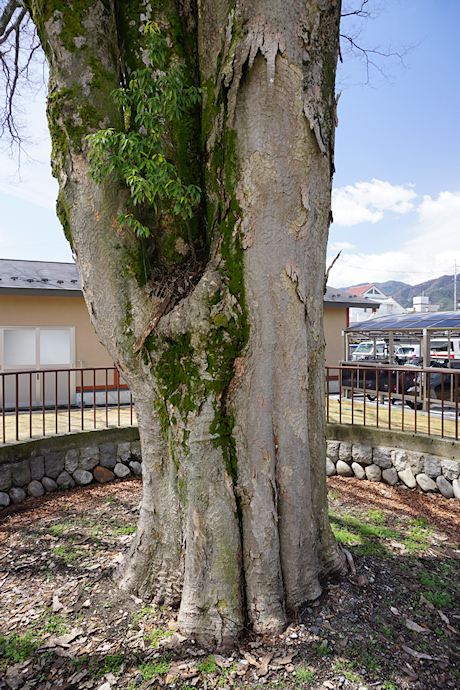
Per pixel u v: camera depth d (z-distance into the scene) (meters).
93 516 4.03
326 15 2.28
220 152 2.25
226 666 2.03
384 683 1.95
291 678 1.96
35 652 2.13
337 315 13.00
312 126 2.23
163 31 2.34
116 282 2.35
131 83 2.13
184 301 2.22
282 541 2.37
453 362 8.81
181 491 2.36
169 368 2.28
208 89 2.30
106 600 2.55
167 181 2.10
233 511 2.28
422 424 5.70
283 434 2.32
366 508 4.25
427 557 3.19
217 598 2.23
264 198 2.19
